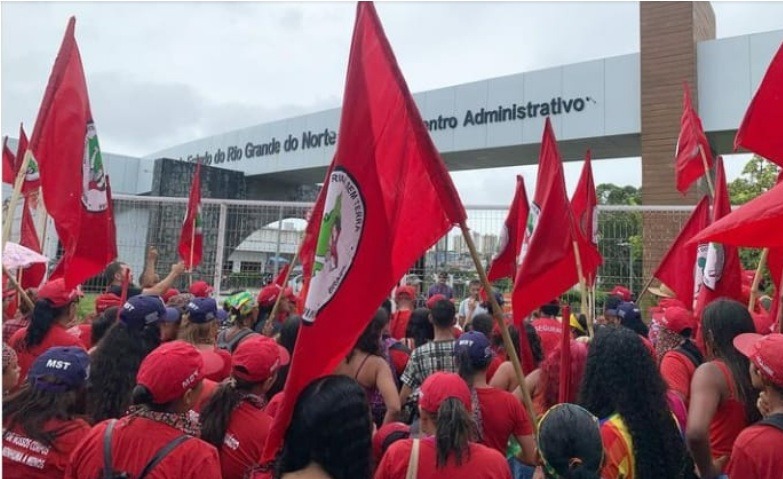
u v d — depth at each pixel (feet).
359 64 8.09
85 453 7.20
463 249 31.22
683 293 16.85
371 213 7.94
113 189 80.18
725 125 42.19
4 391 8.85
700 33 45.34
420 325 17.40
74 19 12.34
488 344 10.86
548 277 12.09
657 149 44.04
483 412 10.51
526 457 10.73
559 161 12.25
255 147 74.49
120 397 9.42
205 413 8.84
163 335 13.26
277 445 6.60
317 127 68.03
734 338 8.63
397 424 9.48
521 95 51.65
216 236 37.37
